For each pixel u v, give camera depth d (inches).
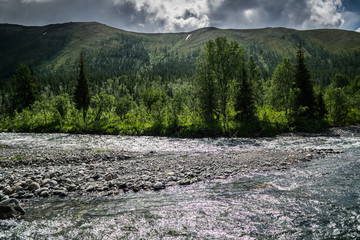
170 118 1525.6
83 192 338.6
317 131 1476.4
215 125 1419.8
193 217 249.3
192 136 1334.9
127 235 211.0
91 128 1606.8
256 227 225.6
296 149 797.2
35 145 981.8
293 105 1608.0
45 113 1878.7
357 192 321.7
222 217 248.7
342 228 221.3
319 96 1784.0
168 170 473.4
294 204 283.3
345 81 4089.6
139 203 293.6
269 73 6486.2
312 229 221.0
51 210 272.8
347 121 1840.6
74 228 225.8
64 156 637.9
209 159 601.6
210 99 1512.1
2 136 1376.7
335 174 424.5
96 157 642.2
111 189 352.5
